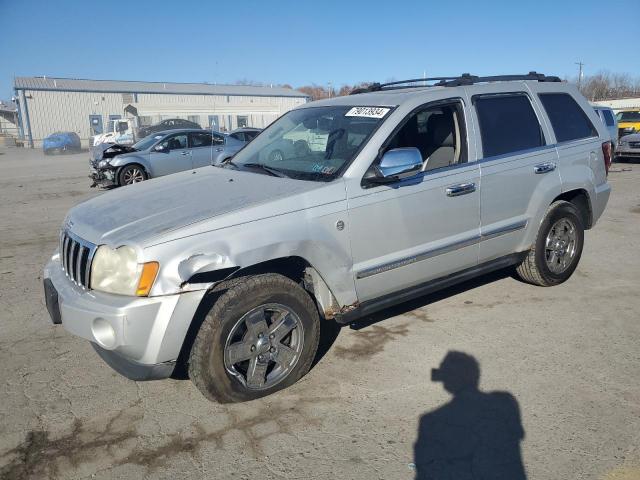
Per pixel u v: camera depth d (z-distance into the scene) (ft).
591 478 8.95
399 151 12.16
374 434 10.21
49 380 12.36
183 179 14.07
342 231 11.92
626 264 20.08
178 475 9.21
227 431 10.39
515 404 11.09
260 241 10.78
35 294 18.04
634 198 34.09
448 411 10.90
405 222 12.94
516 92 16.06
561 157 16.57
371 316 15.55
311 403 11.26
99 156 45.52
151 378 10.36
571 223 17.24
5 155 110.01
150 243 9.97
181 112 97.14
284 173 13.14
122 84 161.99
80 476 9.21
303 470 9.29
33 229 28.81
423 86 15.66
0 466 9.45
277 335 11.34
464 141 14.40
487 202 14.66
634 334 14.15
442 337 14.16
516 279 18.44
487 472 9.16
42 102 150.30
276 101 153.48
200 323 10.71
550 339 13.94
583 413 10.72
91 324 10.07
